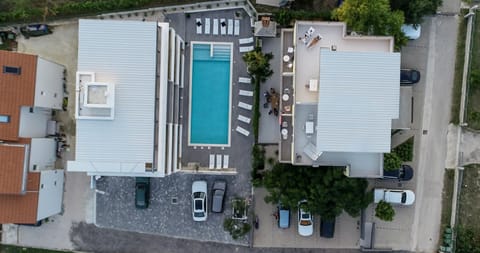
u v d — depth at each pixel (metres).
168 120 49.28
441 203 56.00
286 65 49.28
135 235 56.41
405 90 51.62
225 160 56.06
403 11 51.78
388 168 52.41
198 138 56.38
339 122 44.88
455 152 55.69
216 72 56.03
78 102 45.69
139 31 46.19
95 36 46.06
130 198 56.12
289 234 56.06
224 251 56.31
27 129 51.19
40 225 55.94
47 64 51.81
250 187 56.03
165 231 56.34
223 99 56.22
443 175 55.88
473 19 54.38
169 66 48.97
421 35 55.09
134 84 46.47
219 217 56.16
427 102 55.53
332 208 51.59
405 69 54.81
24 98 49.44
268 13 54.78
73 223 56.34
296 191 50.72
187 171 55.00
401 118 51.66
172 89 49.53
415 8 50.91
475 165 55.72
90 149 46.59
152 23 46.12
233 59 55.69
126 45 46.25
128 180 56.09
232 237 55.91
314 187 50.47
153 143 46.78
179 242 56.41
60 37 55.72
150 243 56.44
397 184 55.88
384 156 52.16
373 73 44.94
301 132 48.97
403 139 55.72
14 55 48.84
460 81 55.31
